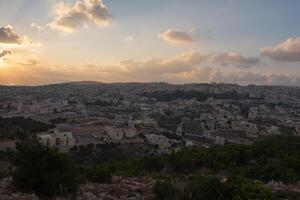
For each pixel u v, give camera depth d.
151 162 35.09
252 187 15.70
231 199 15.10
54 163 15.46
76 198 14.53
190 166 34.09
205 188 15.34
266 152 36.84
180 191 15.69
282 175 24.61
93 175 18.39
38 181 14.86
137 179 20.59
